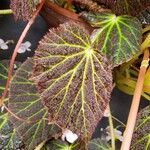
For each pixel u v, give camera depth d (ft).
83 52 1.45
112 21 1.59
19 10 1.51
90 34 1.61
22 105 1.53
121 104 1.94
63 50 1.44
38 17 2.04
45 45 1.43
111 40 1.54
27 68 1.59
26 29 1.53
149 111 1.59
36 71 1.41
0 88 1.67
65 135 1.64
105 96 1.41
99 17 1.61
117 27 1.57
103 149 1.63
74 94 1.42
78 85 1.42
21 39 1.53
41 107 1.53
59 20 1.72
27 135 1.52
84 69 1.44
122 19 1.59
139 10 1.57
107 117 1.85
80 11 1.78
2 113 1.63
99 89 1.42
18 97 1.54
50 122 1.40
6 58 1.92
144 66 1.59
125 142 1.42
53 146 1.64
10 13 1.86
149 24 1.70
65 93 1.41
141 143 1.55
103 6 1.66
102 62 1.43
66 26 1.47
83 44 1.46
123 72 1.78
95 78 1.43
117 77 1.80
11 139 1.60
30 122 1.52
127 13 1.59
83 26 1.63
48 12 1.74
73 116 1.41
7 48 1.93
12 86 1.55
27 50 1.94
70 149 1.63
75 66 1.44
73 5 1.78
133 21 1.59
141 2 1.56
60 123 1.40
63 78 1.42
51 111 1.40
